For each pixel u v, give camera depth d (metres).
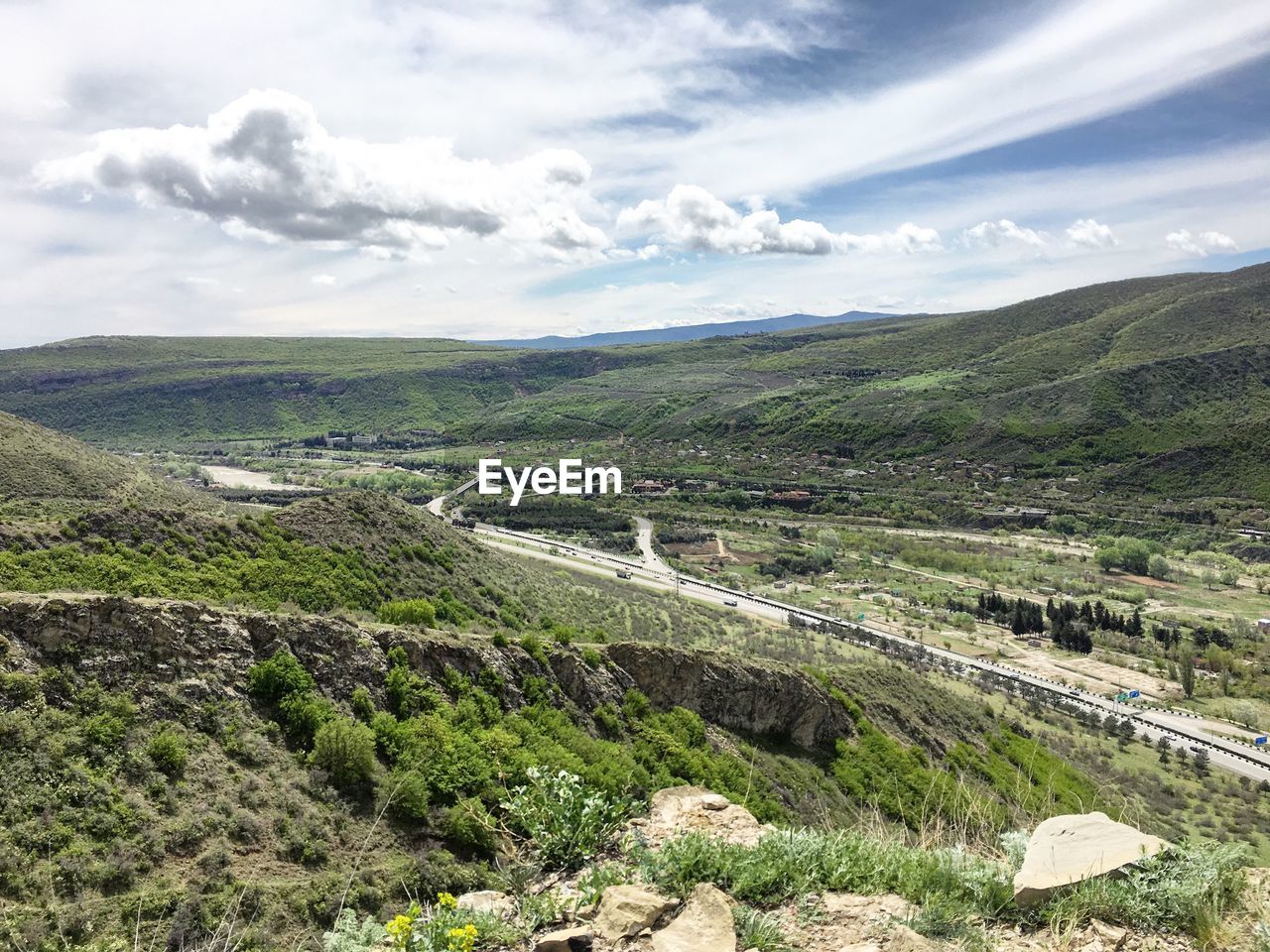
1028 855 5.77
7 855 11.94
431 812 16.27
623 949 4.92
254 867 13.83
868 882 5.75
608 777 18.11
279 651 19.45
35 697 14.91
